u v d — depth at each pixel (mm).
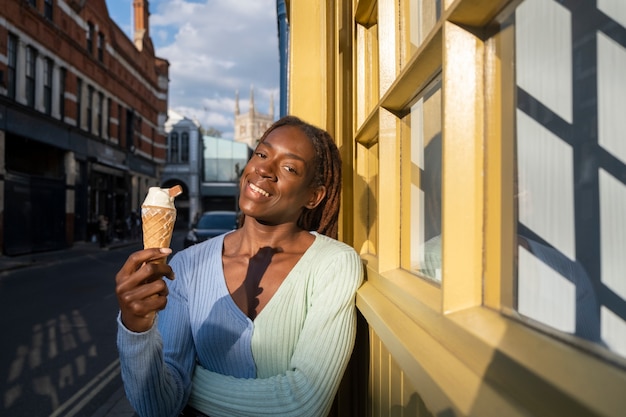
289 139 1480
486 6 746
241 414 1243
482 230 813
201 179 46812
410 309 1065
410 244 1330
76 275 12133
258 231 1484
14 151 17906
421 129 1247
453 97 815
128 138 28797
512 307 733
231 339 1320
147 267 1044
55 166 19938
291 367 1288
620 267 535
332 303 1312
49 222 18359
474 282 809
